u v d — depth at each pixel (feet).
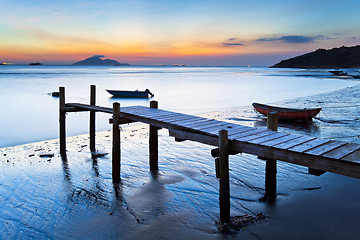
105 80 236.43
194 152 38.29
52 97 112.78
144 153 38.45
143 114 29.53
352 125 53.21
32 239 20.07
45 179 30.45
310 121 57.26
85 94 129.80
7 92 128.36
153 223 21.43
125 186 28.32
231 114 71.56
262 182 28.12
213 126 24.38
